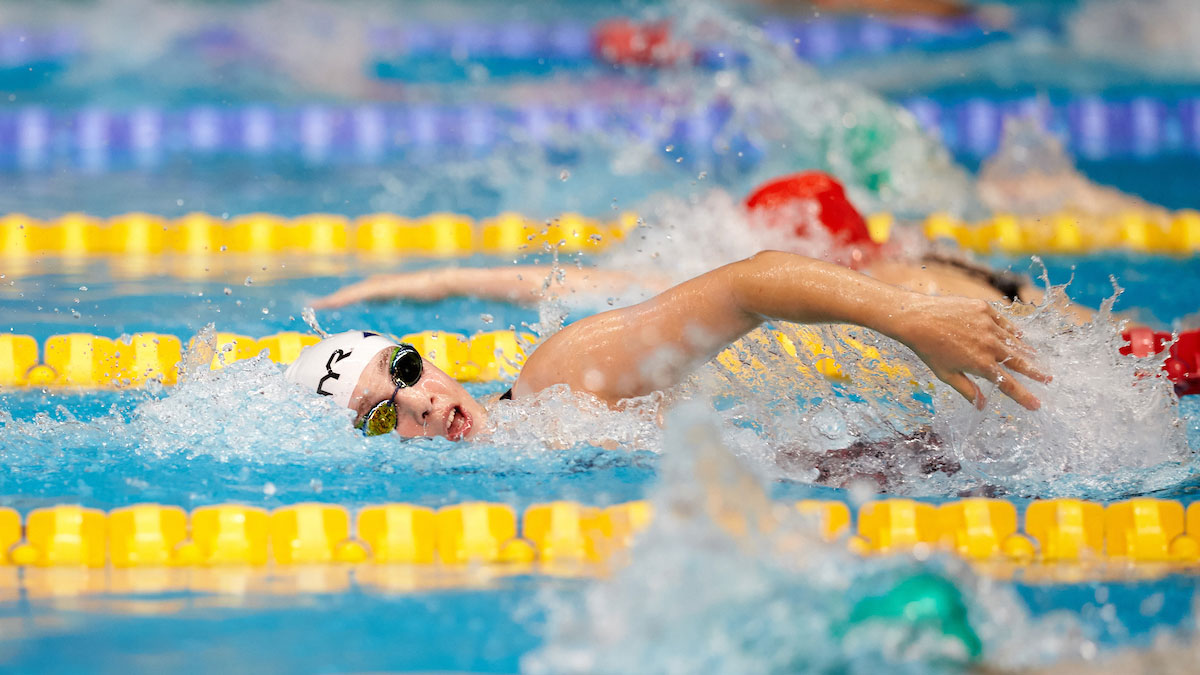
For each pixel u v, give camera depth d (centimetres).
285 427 1098
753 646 630
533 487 991
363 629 739
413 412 1088
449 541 907
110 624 756
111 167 2539
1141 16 3403
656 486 987
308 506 922
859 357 1121
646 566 680
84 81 3036
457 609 777
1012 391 932
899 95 2920
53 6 3694
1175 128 2764
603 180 2383
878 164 2258
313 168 2539
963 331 923
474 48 3475
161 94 2933
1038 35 3431
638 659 640
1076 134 2753
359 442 1095
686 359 1041
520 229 2042
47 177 2433
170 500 963
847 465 1041
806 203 1569
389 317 1574
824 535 843
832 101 2391
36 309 1589
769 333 1137
